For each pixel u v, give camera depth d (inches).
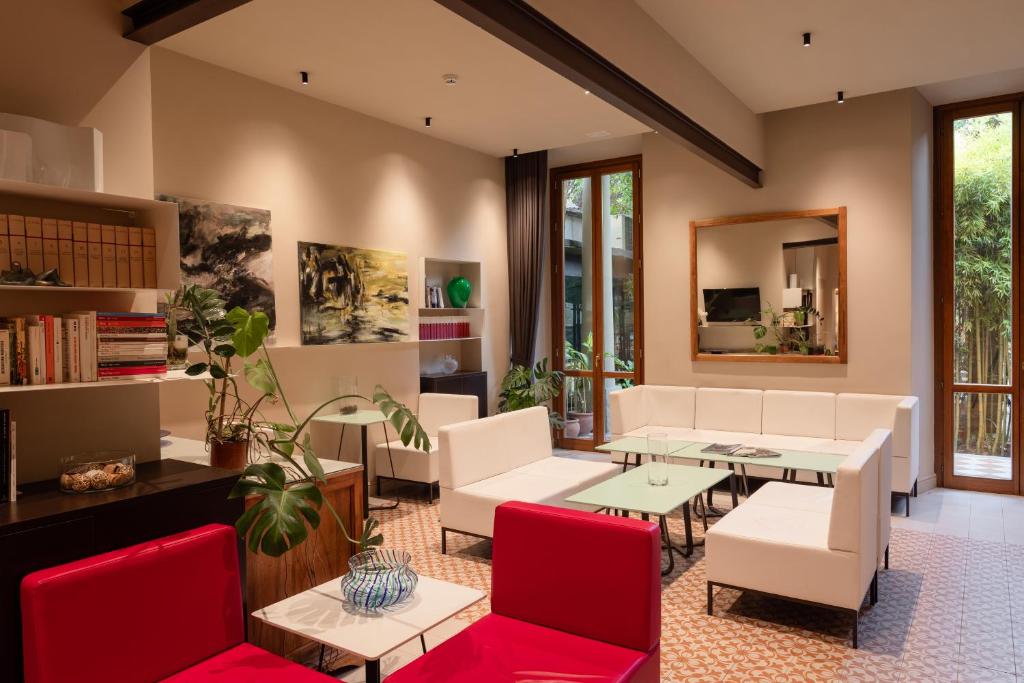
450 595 101.5
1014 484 234.8
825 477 223.0
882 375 238.2
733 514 150.3
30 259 95.8
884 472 150.0
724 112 209.0
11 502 91.8
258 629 114.7
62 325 96.7
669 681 116.9
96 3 111.2
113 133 113.3
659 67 163.9
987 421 239.1
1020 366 232.8
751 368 263.6
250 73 196.9
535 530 100.8
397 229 250.7
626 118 242.7
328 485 129.0
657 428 265.4
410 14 159.2
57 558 86.5
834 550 128.5
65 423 109.4
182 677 84.0
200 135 186.7
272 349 205.0
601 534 95.3
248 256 197.9
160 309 171.0
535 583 100.4
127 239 105.4
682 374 278.7
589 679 83.7
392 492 244.1
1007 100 233.0
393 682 82.5
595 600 95.2
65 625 76.3
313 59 186.2
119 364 101.1
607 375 308.7
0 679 81.0
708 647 128.8
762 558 135.5
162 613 84.4
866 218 239.8
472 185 287.9
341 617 94.3
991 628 135.2
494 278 301.4
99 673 78.6
